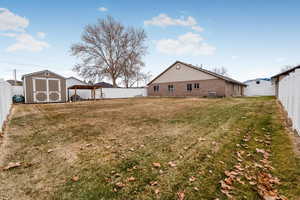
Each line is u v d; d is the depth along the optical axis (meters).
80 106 11.59
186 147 3.28
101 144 3.54
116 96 25.33
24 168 2.49
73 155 2.97
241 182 2.07
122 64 29.78
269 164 2.49
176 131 4.46
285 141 3.37
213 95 19.91
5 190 1.95
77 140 3.82
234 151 3.03
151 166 2.54
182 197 1.83
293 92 4.13
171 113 7.60
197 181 2.13
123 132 4.46
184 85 22.56
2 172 2.37
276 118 5.53
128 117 6.75
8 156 2.92
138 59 30.78
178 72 23.14
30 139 3.91
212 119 5.89
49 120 6.27
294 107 3.94
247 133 4.07
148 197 1.84
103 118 6.59
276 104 9.48
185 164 2.58
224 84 19.39
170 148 3.24
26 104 14.15
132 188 2.00
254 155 2.84
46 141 3.76
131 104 12.53
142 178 2.22
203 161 2.67
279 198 1.77
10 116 7.31
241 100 13.48
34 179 2.19
